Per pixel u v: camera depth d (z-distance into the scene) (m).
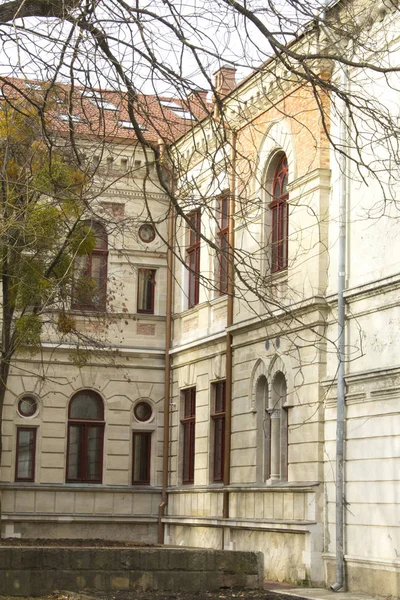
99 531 33.38
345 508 23.14
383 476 21.94
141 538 33.72
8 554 19.22
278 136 27.33
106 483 33.81
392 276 22.00
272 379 26.86
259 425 27.69
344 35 13.28
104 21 12.30
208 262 32.03
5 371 23.44
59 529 33.00
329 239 24.77
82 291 25.42
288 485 25.02
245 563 20.86
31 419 33.34
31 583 19.27
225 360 30.31
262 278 13.86
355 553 22.66
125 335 34.59
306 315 25.12
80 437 34.00
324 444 24.12
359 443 22.88
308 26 12.74
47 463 33.28
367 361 22.89
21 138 18.48
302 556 24.14
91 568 19.72
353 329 23.53
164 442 34.09
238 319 29.11
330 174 25.08
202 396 31.92
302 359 25.19
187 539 31.58
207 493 30.61
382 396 22.22
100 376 34.28
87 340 27.44
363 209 22.56
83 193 15.65
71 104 12.93
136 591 19.80
